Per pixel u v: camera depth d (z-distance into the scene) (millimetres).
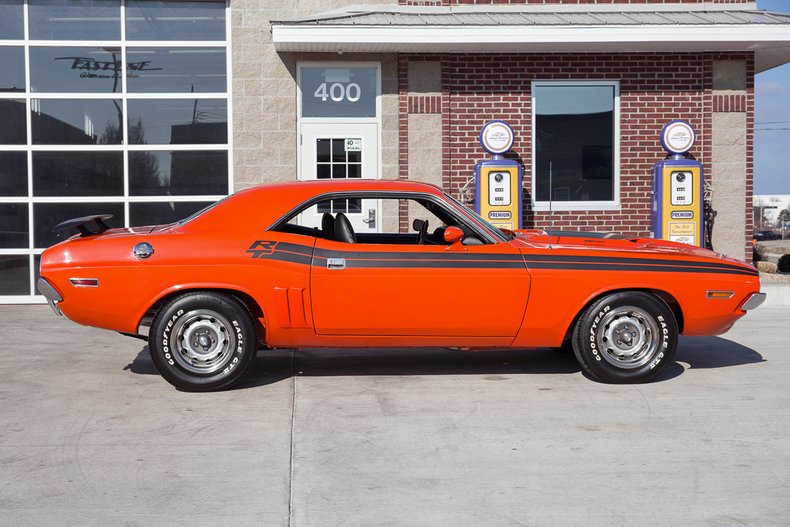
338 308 6148
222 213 6262
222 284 6051
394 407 5711
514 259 6242
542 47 11555
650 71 12125
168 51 11734
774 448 4785
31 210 11594
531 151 12117
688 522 3715
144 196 11750
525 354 7734
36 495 4055
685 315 6375
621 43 11320
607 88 12195
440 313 6203
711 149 12227
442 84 11977
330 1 12062
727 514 3807
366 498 4012
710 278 6367
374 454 4680
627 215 12242
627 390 6215
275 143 11875
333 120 11969
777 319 9969
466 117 12070
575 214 12211
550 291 6230
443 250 6230
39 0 11531
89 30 11617
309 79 11922
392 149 11992
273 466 4480
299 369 7035
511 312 6238
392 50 11609
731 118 12227
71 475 4344
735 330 9164
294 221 10242
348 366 7164
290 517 3777
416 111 11977
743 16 11750
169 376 6078
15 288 11602
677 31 11109
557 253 6309
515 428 5195
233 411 5605
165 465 4500
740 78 12188
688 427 5215
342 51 11641
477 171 11414
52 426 5254
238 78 11781
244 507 3898
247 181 11867
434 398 5965
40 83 11578
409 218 10828
